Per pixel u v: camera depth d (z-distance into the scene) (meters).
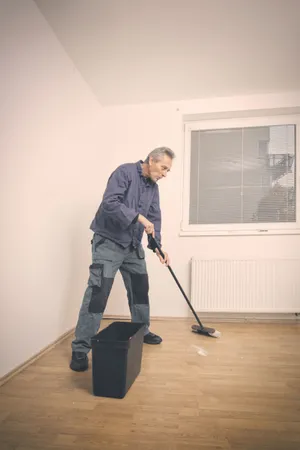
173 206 3.18
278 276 2.95
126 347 1.48
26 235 1.90
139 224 2.14
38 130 2.03
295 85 2.93
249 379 1.72
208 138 3.30
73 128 2.60
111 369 1.50
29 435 1.21
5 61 1.66
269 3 1.95
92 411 1.38
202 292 3.03
